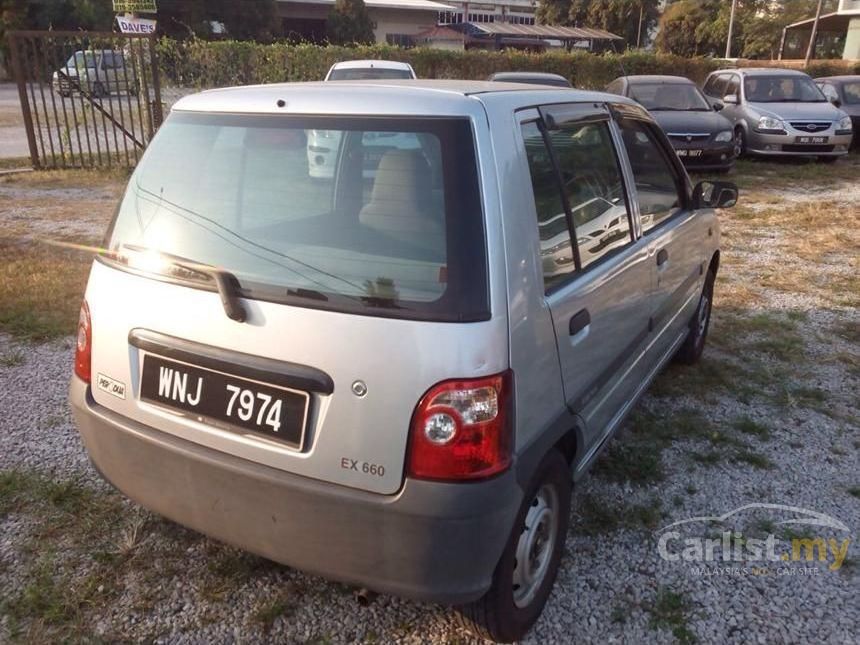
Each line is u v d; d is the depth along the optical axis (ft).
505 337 7.02
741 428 13.78
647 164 12.44
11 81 120.88
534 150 8.31
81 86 42.65
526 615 8.50
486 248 7.02
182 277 7.89
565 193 8.88
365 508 6.96
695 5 174.29
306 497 7.16
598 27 204.95
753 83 50.55
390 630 8.66
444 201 7.13
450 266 6.94
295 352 7.13
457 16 198.39
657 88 45.62
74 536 10.17
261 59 53.26
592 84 68.28
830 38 143.54
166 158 8.76
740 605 9.30
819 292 22.44
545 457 8.25
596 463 12.44
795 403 14.92
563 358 8.32
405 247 7.15
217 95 8.84
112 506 10.83
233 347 7.46
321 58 55.26
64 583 9.26
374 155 7.48
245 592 9.20
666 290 12.77
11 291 20.24
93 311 8.59
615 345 10.27
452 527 6.83
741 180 42.57
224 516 7.80
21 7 122.31
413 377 6.75
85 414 8.68
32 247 25.32
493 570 7.31
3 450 12.28
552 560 8.94
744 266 25.38
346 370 6.91
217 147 8.38
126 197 8.96
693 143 41.57
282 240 7.64
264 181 7.94
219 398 7.59
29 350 16.58
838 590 9.62
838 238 29.22
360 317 6.95
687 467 12.47
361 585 7.34
